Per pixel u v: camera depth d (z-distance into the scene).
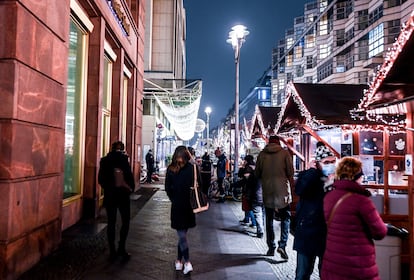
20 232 6.14
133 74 18.31
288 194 7.61
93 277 6.27
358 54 58.72
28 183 6.40
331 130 11.34
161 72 40.22
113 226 7.41
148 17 40.38
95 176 11.38
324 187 5.19
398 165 11.08
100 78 11.76
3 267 5.71
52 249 7.52
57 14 7.62
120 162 7.43
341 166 4.06
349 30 63.22
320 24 77.12
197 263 7.22
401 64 6.87
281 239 7.62
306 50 86.38
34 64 6.57
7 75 5.90
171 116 35.56
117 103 15.06
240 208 14.45
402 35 6.40
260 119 18.25
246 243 8.84
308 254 5.20
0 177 5.81
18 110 6.01
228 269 6.89
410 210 5.50
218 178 16.28
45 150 7.10
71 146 10.90
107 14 12.50
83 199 11.27
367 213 3.76
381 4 52.38
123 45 15.27
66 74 8.21
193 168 6.65
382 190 9.34
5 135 5.85
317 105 10.07
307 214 5.26
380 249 5.59
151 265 7.01
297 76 95.56
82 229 9.72
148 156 24.92
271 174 7.63
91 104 11.64
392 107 7.32
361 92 11.07
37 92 6.72
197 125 50.78
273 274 6.64
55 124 7.59
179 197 6.57
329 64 70.19
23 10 6.13
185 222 6.57
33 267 6.59
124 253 7.36
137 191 19.23
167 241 8.87
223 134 50.28
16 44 5.92
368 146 11.41
